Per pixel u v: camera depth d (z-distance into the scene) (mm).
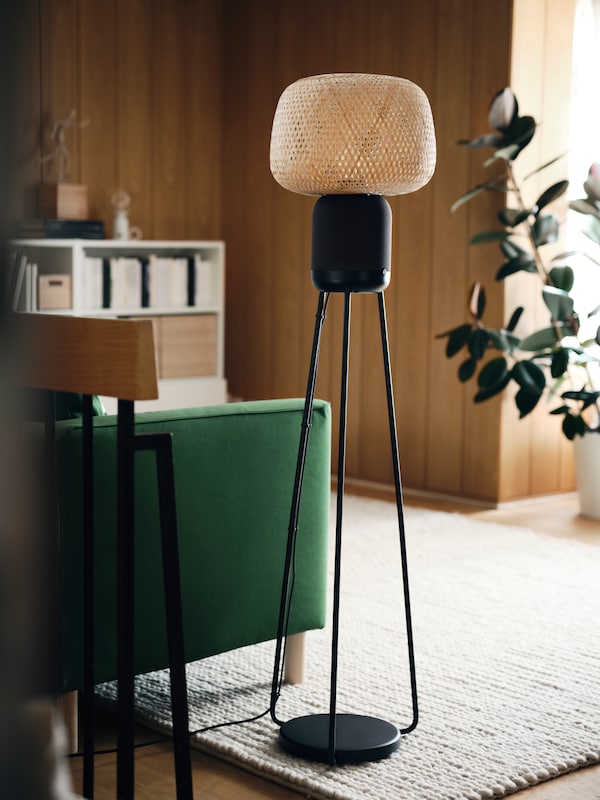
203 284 5793
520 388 4406
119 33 5672
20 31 382
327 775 2080
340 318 5473
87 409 1605
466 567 3785
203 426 2275
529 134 4359
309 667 2738
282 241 5773
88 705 1638
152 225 5875
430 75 4945
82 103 5574
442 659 2820
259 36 5785
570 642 2984
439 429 5047
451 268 4938
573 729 2350
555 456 5023
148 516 2191
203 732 2283
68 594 2062
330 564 3799
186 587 2277
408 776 2078
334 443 5523
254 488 2389
